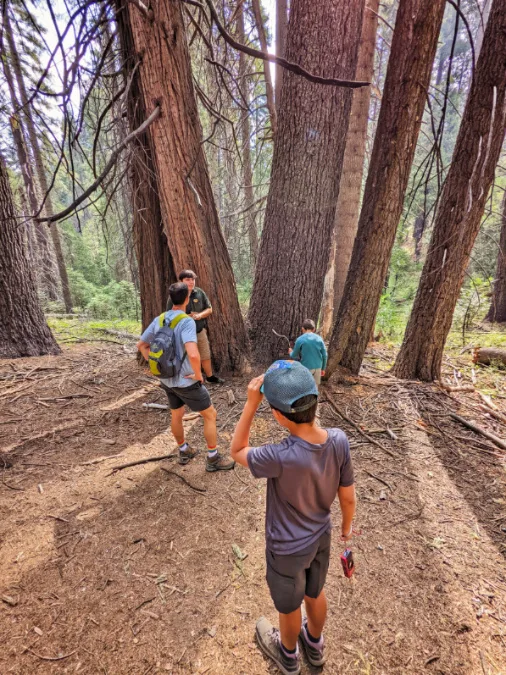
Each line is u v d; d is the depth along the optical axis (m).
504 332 8.88
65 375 5.37
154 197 4.91
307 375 1.30
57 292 16.14
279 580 1.46
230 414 4.22
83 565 2.25
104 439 3.74
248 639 1.85
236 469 3.24
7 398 4.57
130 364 5.90
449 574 2.21
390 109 4.08
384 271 4.90
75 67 2.41
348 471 1.43
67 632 1.86
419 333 5.26
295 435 1.35
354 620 1.95
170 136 3.89
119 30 4.14
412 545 2.43
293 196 4.88
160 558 2.32
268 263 5.28
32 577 2.16
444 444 3.69
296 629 1.58
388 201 4.36
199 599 2.06
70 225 20.78
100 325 9.97
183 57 3.74
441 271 4.91
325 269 5.33
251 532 2.55
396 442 3.72
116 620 1.93
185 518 2.67
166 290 5.36
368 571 2.23
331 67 4.38
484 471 3.24
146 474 3.17
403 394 4.79
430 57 3.80
